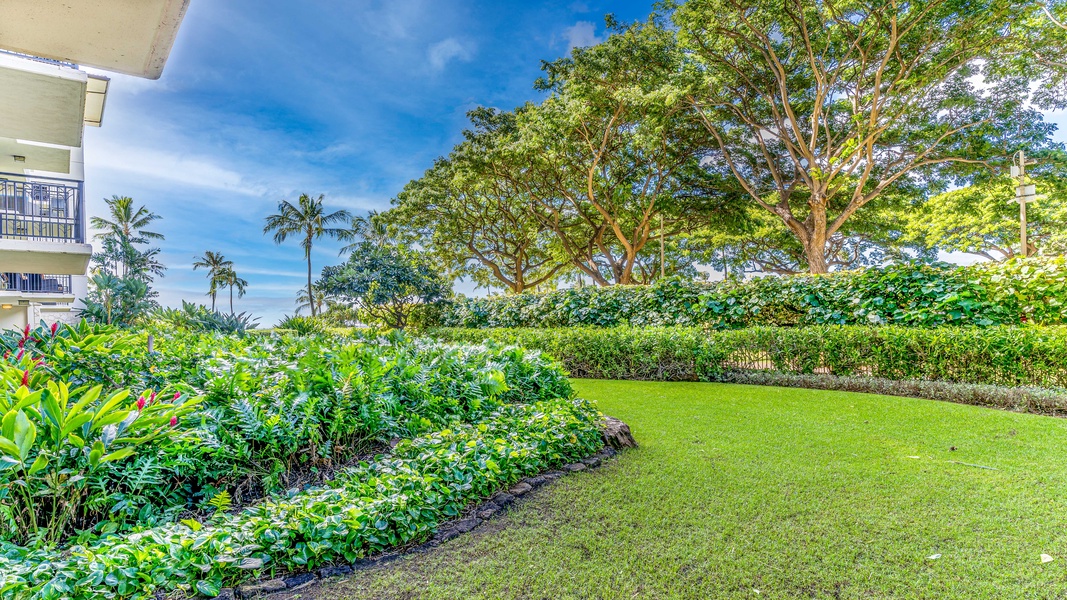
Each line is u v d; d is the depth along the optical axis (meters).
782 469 3.14
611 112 15.63
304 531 1.99
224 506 2.36
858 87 14.38
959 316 6.69
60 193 8.20
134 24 4.04
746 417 4.57
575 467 3.18
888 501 2.62
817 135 15.72
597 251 23.19
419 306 12.60
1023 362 5.24
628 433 3.75
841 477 2.98
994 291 6.59
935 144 14.47
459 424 3.49
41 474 2.05
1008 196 15.94
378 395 3.27
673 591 1.86
